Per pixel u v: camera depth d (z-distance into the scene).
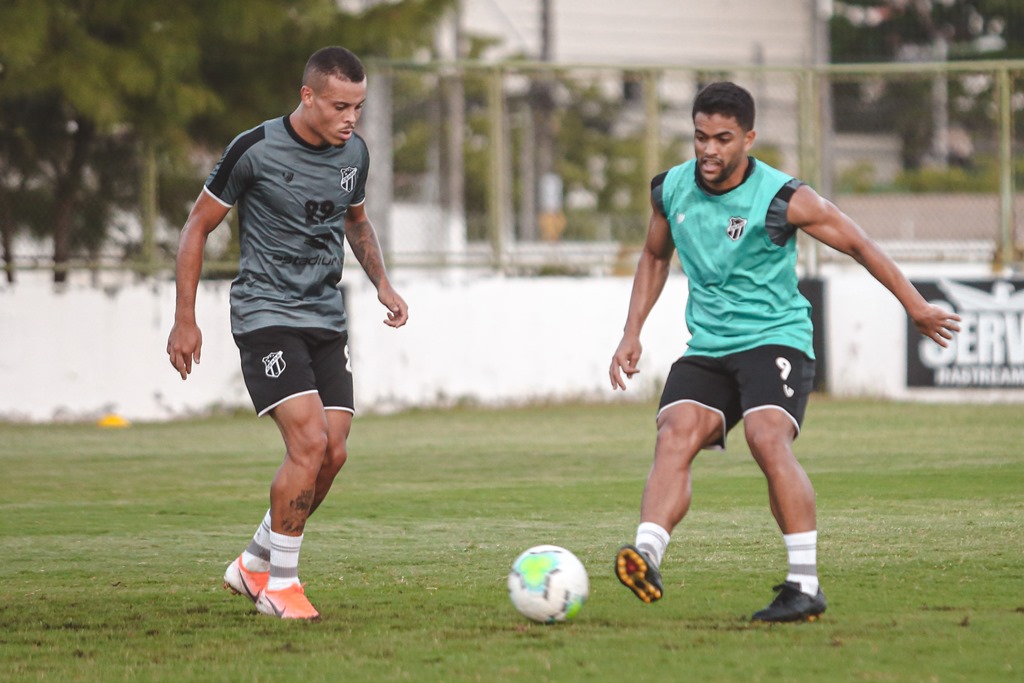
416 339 56.97
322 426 19.55
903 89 124.94
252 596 20.28
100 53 52.38
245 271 19.97
